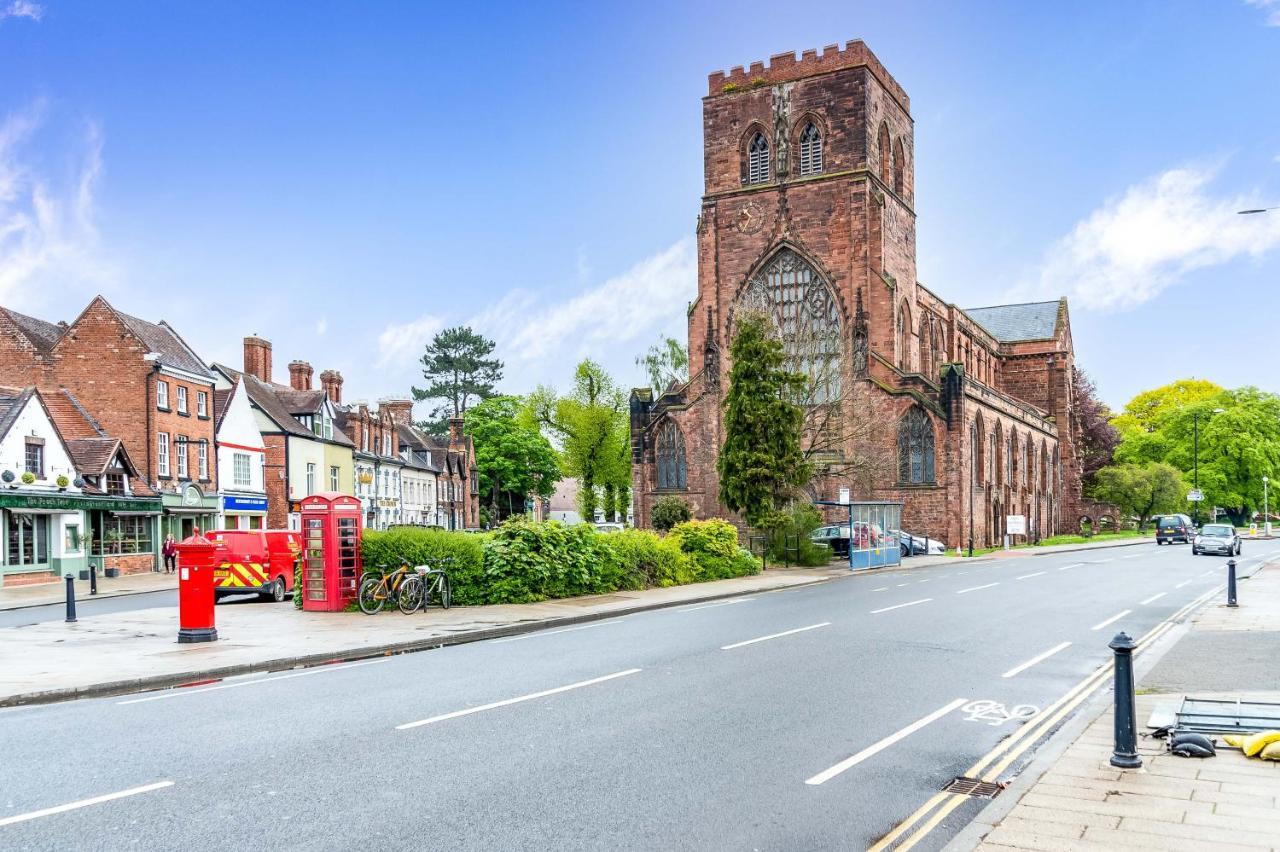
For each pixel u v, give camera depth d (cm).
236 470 5566
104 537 4516
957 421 5688
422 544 2416
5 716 1188
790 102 6297
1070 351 9269
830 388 5897
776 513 4372
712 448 6300
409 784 871
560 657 1627
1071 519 8850
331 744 1018
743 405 4494
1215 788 833
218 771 916
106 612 2780
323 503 2372
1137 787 837
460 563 2477
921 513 5744
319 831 749
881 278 6009
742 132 6425
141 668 1495
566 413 8606
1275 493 10238
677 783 877
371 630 1975
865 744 1023
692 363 6475
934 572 3938
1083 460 9650
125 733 1080
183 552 1819
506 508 9750
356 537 2378
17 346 4925
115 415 4869
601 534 2911
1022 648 1697
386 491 7256
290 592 2925
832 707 1202
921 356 6906
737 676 1416
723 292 6412
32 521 4056
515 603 2509
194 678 1466
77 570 4247
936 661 1554
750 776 902
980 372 8494
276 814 788
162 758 965
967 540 5769
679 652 1667
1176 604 2462
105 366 4884
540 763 942
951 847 696
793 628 1997
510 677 1424
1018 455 6975
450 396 11444
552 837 738
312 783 874
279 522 5853
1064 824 743
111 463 4503
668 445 6462
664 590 2989
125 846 716
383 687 1354
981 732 1078
